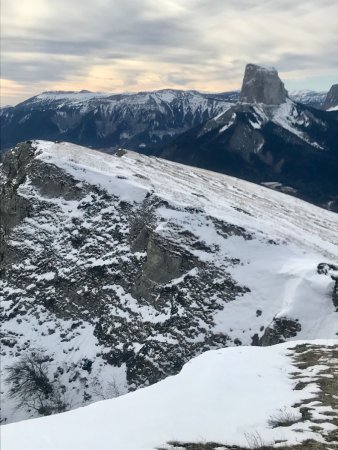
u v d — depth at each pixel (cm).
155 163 10600
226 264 5559
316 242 7050
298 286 4969
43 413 4878
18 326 6088
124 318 5588
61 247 6594
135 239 6203
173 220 6078
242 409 1145
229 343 4828
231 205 7756
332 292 4875
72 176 7131
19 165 7988
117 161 8662
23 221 7088
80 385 5194
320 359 1562
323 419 1038
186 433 1015
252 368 1499
